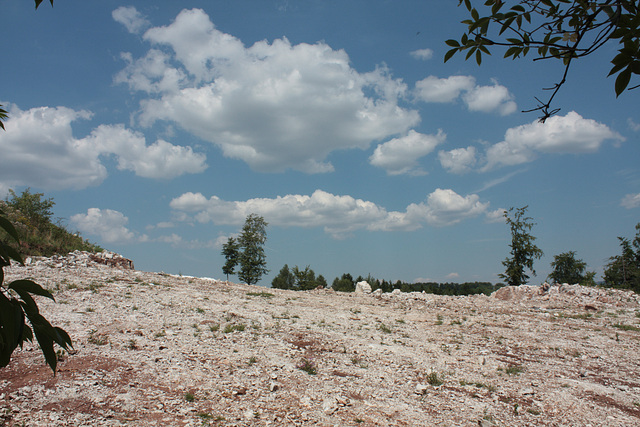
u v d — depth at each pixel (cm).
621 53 173
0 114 200
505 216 3488
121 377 671
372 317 1463
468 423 671
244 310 1284
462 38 255
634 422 704
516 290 2111
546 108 254
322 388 757
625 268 4272
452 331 1328
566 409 745
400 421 657
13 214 1786
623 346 1191
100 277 1455
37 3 167
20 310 133
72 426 511
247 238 3844
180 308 1164
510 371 938
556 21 242
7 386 583
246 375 768
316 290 2144
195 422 572
